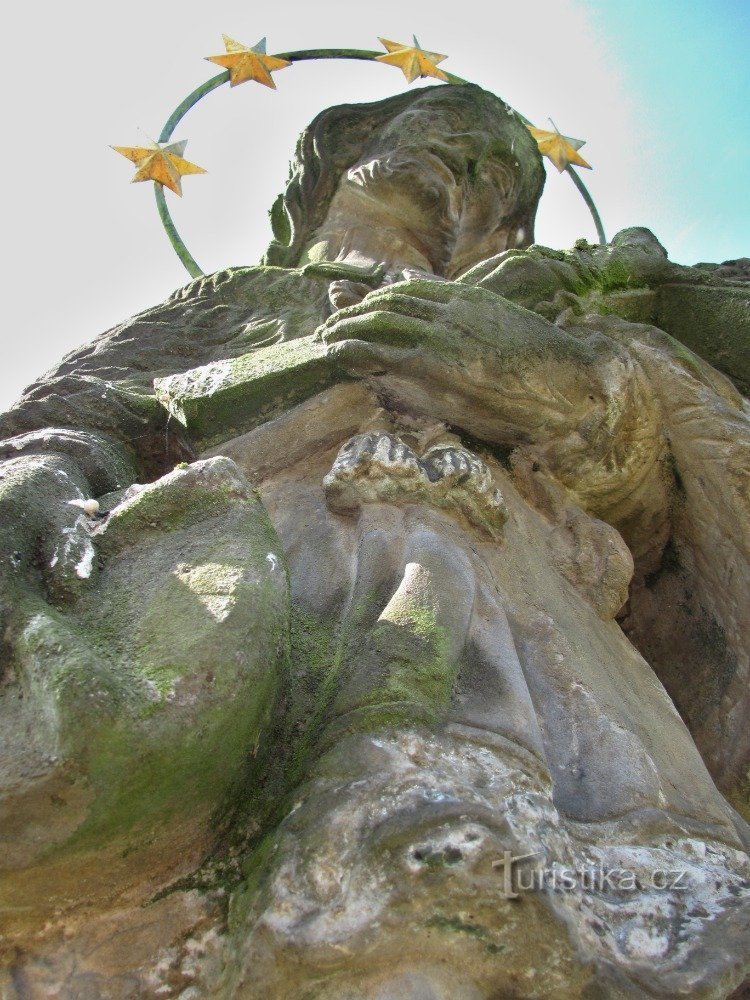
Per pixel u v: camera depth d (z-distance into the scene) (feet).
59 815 6.07
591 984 6.13
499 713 7.90
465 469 11.13
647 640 13.99
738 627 12.58
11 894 6.28
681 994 6.35
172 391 12.82
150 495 8.32
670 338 13.51
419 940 6.02
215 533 8.08
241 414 12.51
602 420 12.51
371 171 20.42
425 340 11.74
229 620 7.08
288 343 13.21
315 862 6.35
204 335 16.39
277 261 21.48
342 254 20.20
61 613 7.35
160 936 6.59
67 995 6.34
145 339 16.10
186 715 6.48
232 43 28.84
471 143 21.30
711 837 8.48
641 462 13.07
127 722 6.23
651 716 10.36
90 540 8.04
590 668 10.06
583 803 8.38
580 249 16.58
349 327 11.97
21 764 6.08
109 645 6.98
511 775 7.28
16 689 6.61
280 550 8.28
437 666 7.94
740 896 7.47
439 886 6.02
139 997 6.34
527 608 10.43
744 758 11.94
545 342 12.19
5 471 8.66
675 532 13.78
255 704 7.01
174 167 25.91
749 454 12.35
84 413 12.91
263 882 6.48
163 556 7.92
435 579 8.96
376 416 12.51
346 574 10.18
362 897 6.09
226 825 7.20
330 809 6.64
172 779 6.45
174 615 7.20
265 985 6.08
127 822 6.37
